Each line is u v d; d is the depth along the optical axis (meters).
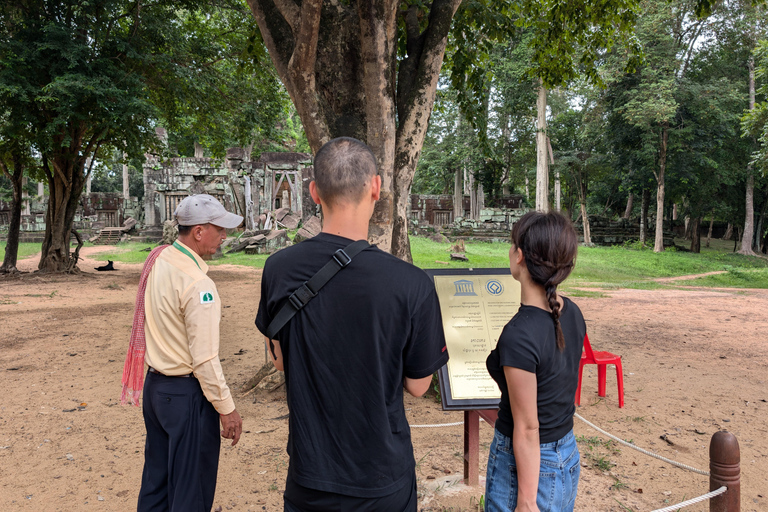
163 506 2.49
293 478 1.66
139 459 4.05
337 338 1.58
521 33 28.45
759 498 3.53
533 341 1.72
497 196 49.59
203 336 2.38
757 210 44.94
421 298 1.61
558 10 9.20
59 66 14.85
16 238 18.52
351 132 5.26
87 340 8.38
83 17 15.79
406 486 1.65
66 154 17.23
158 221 41.88
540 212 1.86
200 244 2.55
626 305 13.27
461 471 3.77
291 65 4.94
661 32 30.20
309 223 28.16
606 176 42.28
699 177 35.09
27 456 4.08
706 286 20.44
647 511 3.27
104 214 47.84
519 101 32.88
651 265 27.12
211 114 18.67
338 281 1.59
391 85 4.93
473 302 3.54
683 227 56.34
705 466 3.99
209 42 18.12
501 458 1.88
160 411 2.43
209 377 2.38
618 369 5.41
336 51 5.34
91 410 5.14
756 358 7.59
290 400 1.66
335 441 1.59
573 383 1.87
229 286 16.20
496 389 3.35
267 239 29.53
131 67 16.89
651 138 32.56
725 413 5.23
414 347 1.63
